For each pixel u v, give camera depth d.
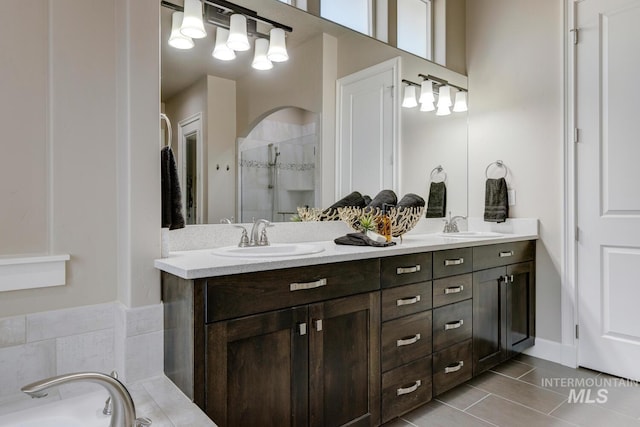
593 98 2.51
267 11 2.12
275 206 2.16
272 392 1.42
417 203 2.73
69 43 1.45
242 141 2.03
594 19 2.51
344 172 2.47
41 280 1.39
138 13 1.48
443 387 2.07
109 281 1.54
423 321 1.97
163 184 1.58
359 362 1.69
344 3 2.52
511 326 2.55
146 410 1.20
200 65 1.88
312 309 1.53
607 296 2.46
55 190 1.43
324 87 2.38
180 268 1.27
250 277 1.37
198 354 1.26
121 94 1.51
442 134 3.03
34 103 1.39
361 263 1.69
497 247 2.44
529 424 1.87
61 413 1.19
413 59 2.87
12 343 1.35
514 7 2.92
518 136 2.88
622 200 2.40
